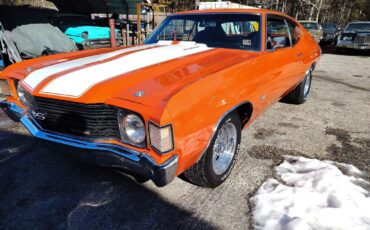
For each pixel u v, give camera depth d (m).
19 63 3.00
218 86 2.21
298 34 4.34
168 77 2.23
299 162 2.98
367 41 13.41
